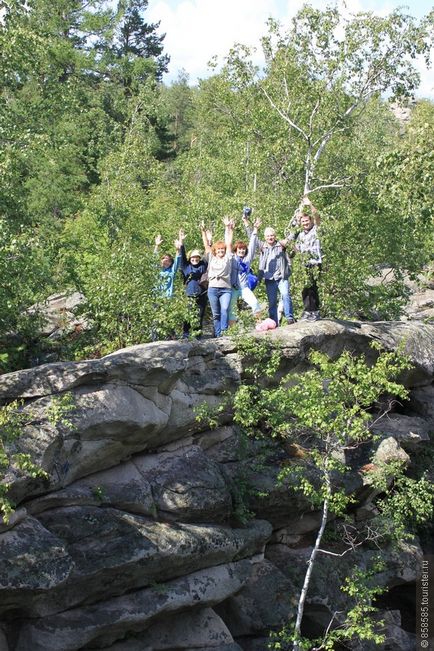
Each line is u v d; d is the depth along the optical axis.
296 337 17.89
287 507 17.03
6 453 12.74
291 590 16.42
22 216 18.36
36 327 19.30
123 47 61.25
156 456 15.66
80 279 20.73
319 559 17.53
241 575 15.66
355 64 25.52
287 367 17.84
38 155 20.34
